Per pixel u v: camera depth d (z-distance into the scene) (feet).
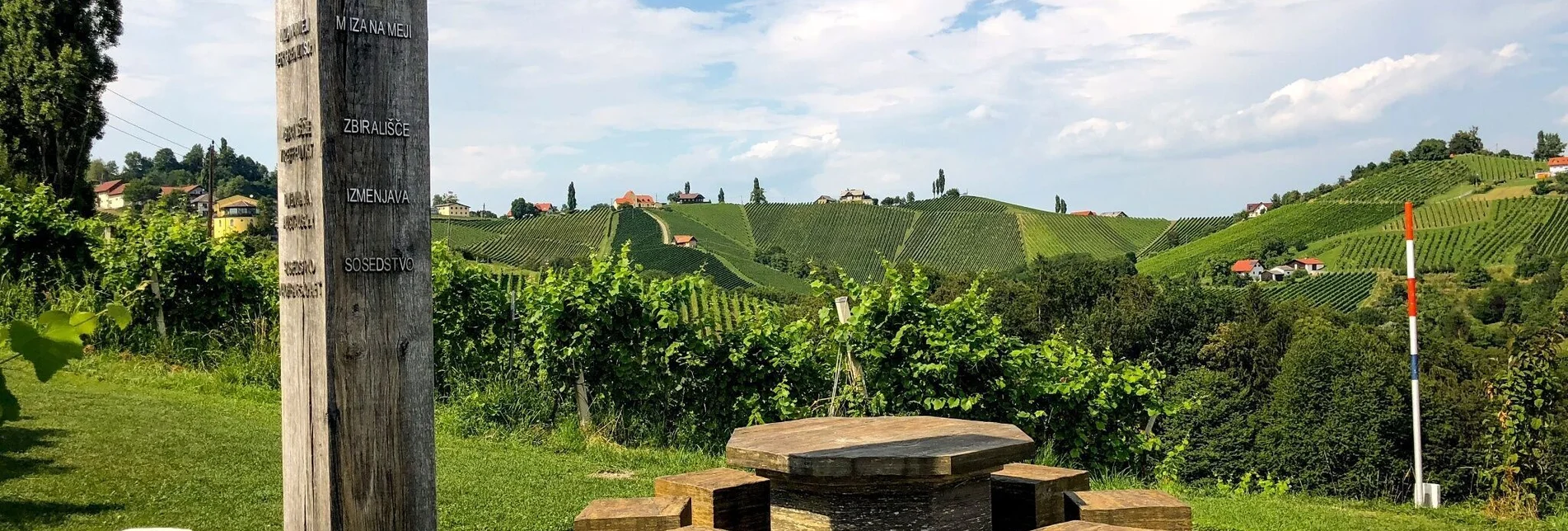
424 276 9.73
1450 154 542.57
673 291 37.29
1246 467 114.52
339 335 9.18
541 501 23.76
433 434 9.80
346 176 9.23
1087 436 38.06
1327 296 329.52
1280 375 118.01
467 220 416.05
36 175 91.86
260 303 47.26
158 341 43.47
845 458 11.51
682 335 36.78
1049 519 14.06
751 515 14.19
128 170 472.85
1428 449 98.84
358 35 9.30
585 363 36.32
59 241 48.62
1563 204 380.58
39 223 47.65
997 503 14.28
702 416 36.63
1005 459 12.45
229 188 396.57
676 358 36.81
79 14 94.43
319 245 9.14
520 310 39.50
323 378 9.16
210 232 55.67
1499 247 354.74
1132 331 176.96
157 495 21.79
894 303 35.19
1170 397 119.96
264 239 120.57
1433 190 461.78
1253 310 175.42
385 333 9.45
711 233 453.17
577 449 32.89
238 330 45.47
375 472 9.39
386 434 9.46
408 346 9.59
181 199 120.57
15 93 91.04
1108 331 178.50
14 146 89.76
